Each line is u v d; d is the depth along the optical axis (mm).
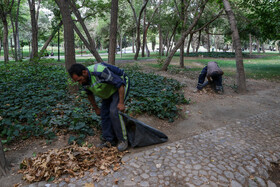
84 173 2852
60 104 5219
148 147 3654
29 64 11266
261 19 11445
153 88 6680
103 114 3566
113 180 2721
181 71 13148
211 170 2947
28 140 3746
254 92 7973
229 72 12977
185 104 6043
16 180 2738
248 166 3086
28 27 35812
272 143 3840
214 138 3982
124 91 3238
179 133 4328
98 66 3105
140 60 21312
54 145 3613
